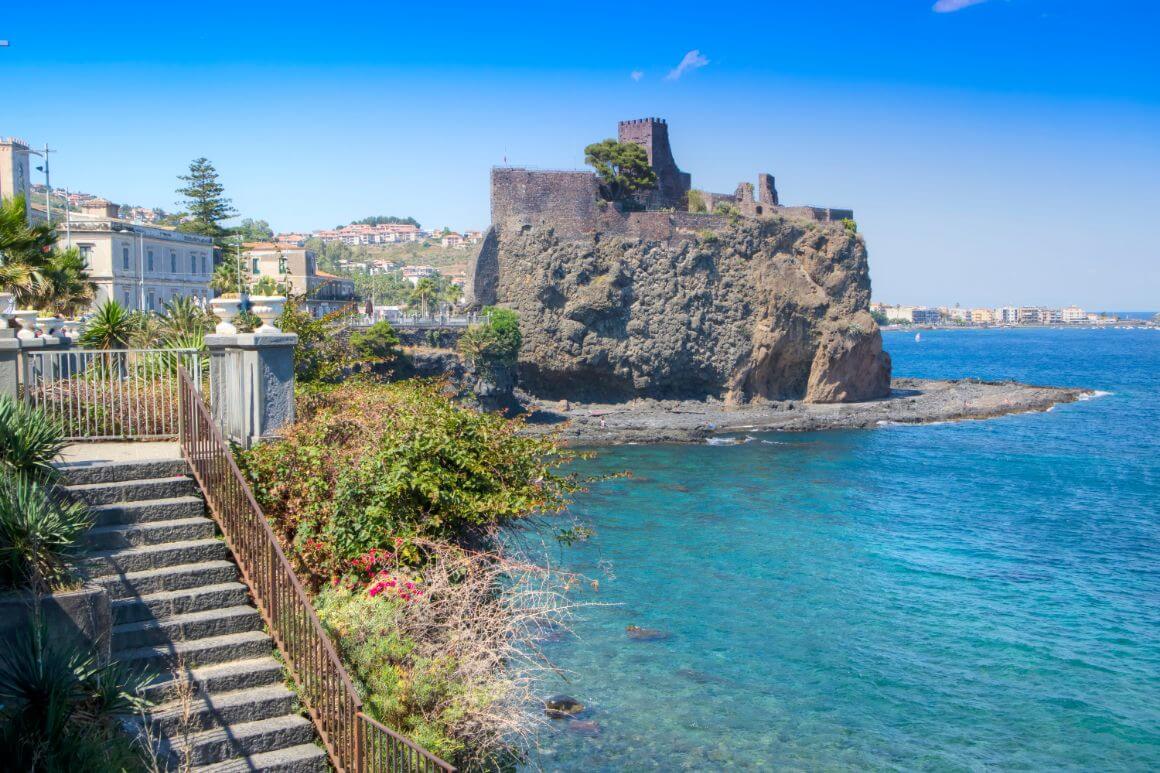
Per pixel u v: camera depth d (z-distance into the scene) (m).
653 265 103.00
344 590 10.38
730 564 34.94
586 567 33.47
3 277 22.84
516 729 11.50
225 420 12.34
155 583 9.35
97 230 62.22
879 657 25.02
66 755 6.82
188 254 75.12
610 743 18.75
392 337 83.44
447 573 11.18
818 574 33.88
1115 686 23.47
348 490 11.35
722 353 104.75
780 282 106.19
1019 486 56.28
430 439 12.18
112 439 12.45
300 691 8.67
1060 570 35.53
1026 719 21.31
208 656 8.88
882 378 115.25
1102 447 75.06
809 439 79.56
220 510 10.16
